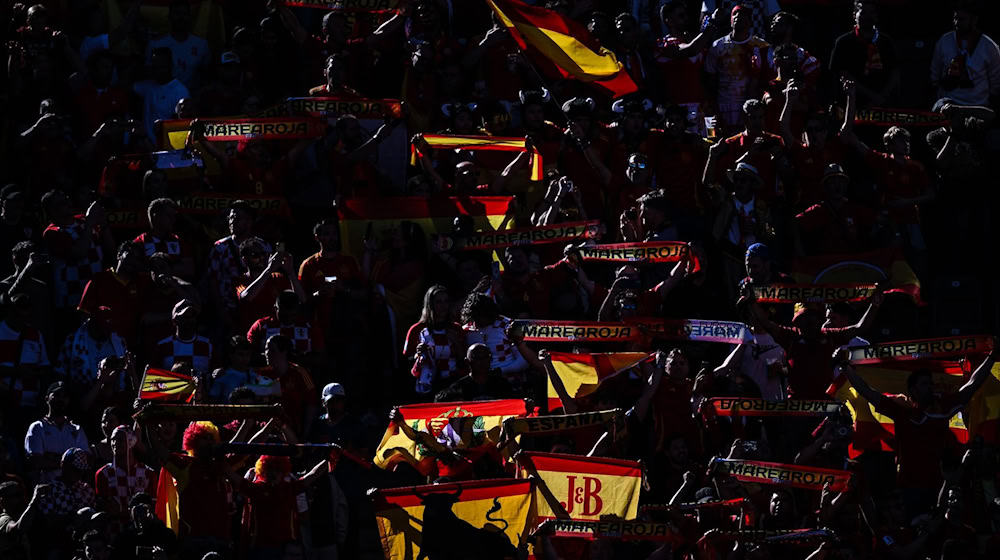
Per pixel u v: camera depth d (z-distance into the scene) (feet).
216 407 162.61
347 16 228.43
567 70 206.69
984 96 230.48
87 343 185.06
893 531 180.55
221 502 164.14
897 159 216.74
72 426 173.58
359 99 209.15
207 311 197.57
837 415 181.37
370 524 175.83
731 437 186.70
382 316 192.75
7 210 199.21
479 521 161.17
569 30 207.41
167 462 162.50
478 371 176.86
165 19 231.91
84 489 167.84
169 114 221.66
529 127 212.64
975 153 217.97
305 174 209.77
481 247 196.85
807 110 221.66
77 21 232.94
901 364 193.77
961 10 229.86
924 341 188.65
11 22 230.48
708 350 200.85
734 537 168.96
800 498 187.11
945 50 232.12
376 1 220.02
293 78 227.61
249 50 223.71
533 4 236.84
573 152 212.02
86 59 226.99
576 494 165.37
